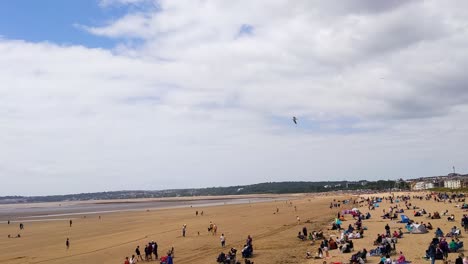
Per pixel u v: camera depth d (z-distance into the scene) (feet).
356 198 589.73
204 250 159.02
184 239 193.98
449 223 191.52
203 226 253.03
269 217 305.32
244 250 136.15
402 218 205.67
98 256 158.81
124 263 138.21
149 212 474.49
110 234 239.30
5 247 201.57
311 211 354.13
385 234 154.71
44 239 229.86
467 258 100.42
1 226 336.70
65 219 412.98
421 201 380.99
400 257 110.73
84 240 215.31
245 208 458.91
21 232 279.49
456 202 340.18
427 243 139.03
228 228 234.58
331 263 112.06
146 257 148.15
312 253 136.15
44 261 152.76
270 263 123.34
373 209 317.42
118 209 643.04
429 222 192.85
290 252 140.46
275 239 176.14
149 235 218.79
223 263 125.49
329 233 186.50
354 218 249.34
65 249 182.70
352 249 134.21
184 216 365.61
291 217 296.10
